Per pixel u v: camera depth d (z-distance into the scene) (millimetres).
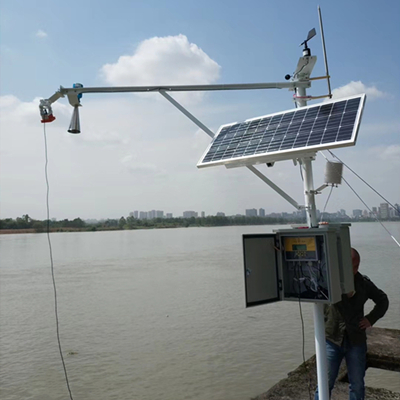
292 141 3188
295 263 3113
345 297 3574
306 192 3246
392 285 14992
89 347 9672
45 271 26062
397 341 5117
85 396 6859
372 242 38281
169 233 113062
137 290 17297
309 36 3512
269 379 7457
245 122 3988
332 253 2893
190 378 7488
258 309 13305
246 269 2941
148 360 8625
